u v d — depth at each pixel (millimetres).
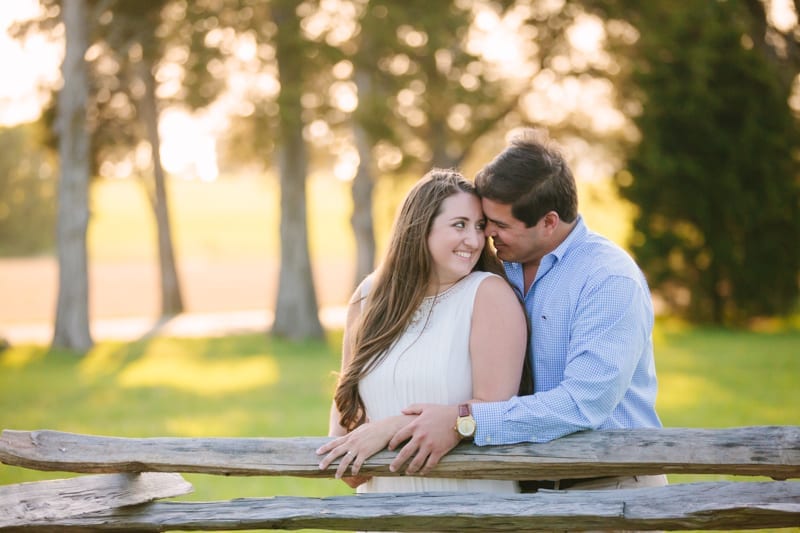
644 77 21641
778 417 9406
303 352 18484
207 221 74062
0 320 29859
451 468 2873
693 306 22297
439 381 3092
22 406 11773
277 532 5637
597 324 2951
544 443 2844
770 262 21844
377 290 3289
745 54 20984
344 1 18594
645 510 2664
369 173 26297
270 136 18688
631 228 22203
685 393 11367
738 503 2611
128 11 19516
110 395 12805
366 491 3342
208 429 9820
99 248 59875
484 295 3105
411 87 19859
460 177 3236
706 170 21766
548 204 3066
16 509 2820
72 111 19141
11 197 65750
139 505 3002
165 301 30062
